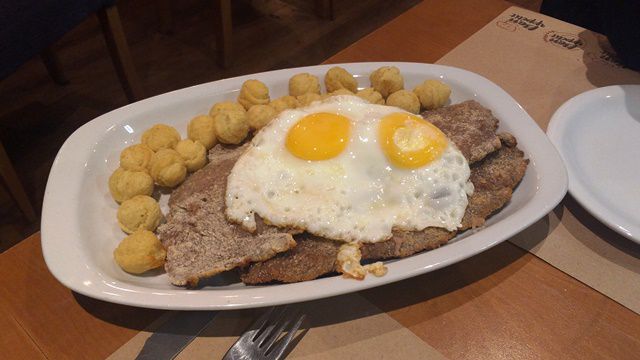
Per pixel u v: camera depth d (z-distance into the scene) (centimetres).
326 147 29
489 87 36
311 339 26
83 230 28
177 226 29
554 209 31
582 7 53
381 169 29
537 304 27
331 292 25
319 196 28
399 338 26
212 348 26
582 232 30
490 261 29
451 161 29
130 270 27
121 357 25
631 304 27
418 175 29
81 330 26
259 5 84
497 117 35
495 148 31
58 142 62
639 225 30
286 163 29
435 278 28
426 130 29
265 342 25
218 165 32
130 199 30
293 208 28
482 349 26
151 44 76
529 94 39
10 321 27
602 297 28
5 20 44
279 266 27
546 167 31
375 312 27
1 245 52
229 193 29
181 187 31
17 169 59
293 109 32
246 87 36
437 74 38
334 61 43
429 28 46
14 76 71
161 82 70
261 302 24
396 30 46
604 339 26
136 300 24
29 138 62
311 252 27
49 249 26
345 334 26
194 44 76
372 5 84
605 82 40
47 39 48
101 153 33
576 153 34
